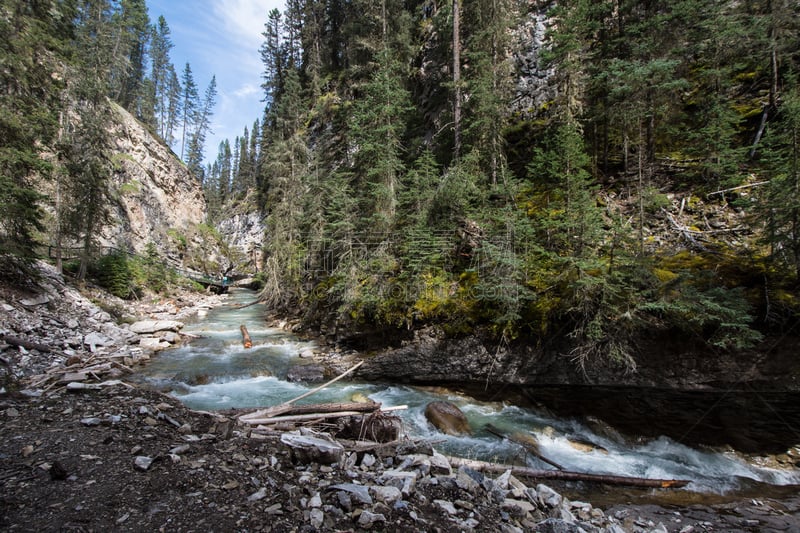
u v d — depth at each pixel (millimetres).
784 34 11320
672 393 9031
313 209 20250
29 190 13508
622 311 8711
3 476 3990
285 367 12852
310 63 42000
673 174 12594
